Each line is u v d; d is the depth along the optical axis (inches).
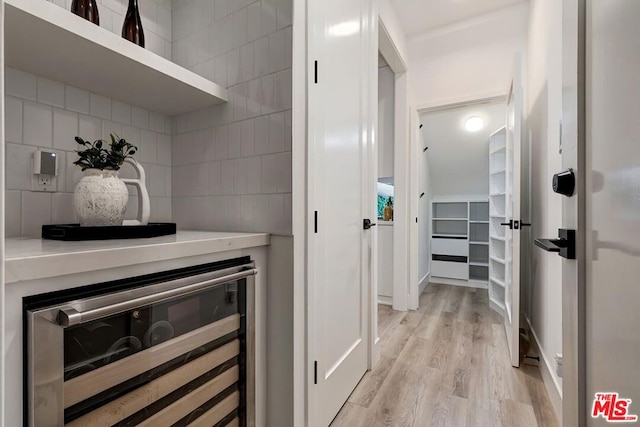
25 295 22.3
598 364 24.0
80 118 47.2
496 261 115.2
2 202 16.6
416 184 118.3
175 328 33.3
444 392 63.3
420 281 142.3
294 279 44.6
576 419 27.4
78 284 25.4
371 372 71.5
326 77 53.8
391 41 96.3
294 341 44.4
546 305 67.8
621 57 20.6
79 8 41.1
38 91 42.7
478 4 98.7
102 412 26.5
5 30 31.6
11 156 40.3
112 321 27.5
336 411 56.6
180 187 58.8
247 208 49.1
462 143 149.9
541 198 76.3
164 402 31.8
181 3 58.2
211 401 37.3
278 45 45.8
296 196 45.4
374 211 76.5
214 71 53.3
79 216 37.7
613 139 21.8
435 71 112.0
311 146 48.3
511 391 63.5
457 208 179.9
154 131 57.5
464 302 127.6
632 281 19.1
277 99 45.9
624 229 20.1
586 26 26.6
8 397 21.3
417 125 117.6
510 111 90.7
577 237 27.4
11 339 21.5
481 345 85.7
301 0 46.3
